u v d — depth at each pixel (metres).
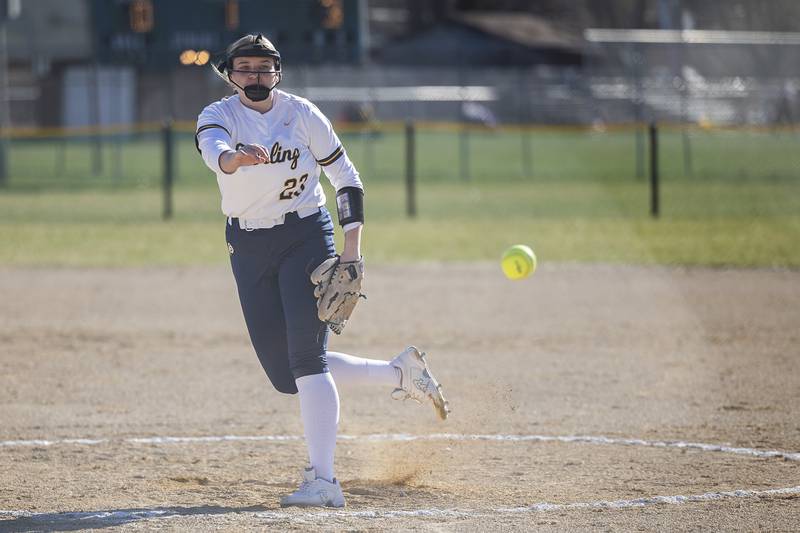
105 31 123.19
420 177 101.06
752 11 122.31
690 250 55.44
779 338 34.53
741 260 52.12
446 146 135.75
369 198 83.75
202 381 29.05
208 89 133.38
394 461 21.02
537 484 19.27
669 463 20.70
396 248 57.09
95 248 58.16
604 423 24.20
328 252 17.92
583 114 131.25
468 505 17.75
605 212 72.69
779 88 111.69
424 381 18.91
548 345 33.69
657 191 69.62
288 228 17.67
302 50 123.19
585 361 31.31
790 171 95.31
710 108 113.12
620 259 52.88
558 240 59.66
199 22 121.62
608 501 17.91
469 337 34.94
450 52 178.25
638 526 16.19
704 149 111.19
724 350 32.78
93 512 17.14
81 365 31.00
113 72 130.62
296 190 17.69
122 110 138.75
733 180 91.19
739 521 16.48
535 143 136.25
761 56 115.69
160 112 135.00
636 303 41.53
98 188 94.00
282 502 17.59
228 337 35.44
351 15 123.81
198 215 73.94
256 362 31.61
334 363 18.70
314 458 17.69
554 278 47.91
